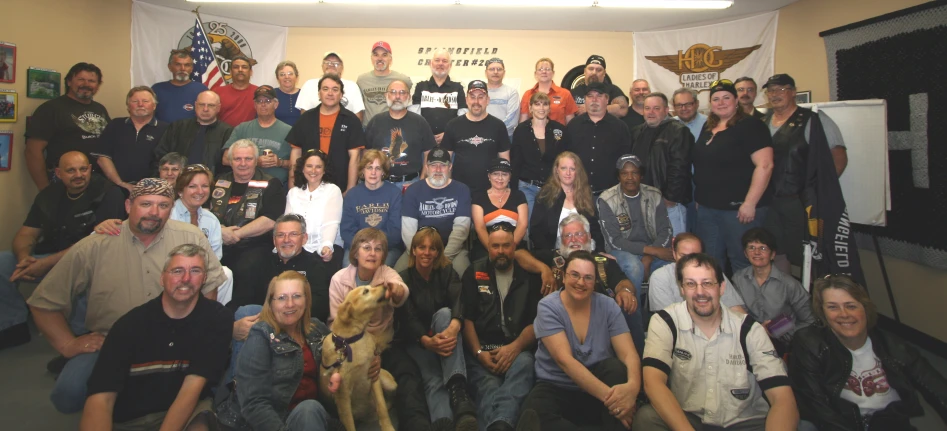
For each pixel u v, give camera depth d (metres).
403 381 2.92
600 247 4.07
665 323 2.60
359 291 2.49
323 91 4.49
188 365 2.39
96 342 2.75
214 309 2.45
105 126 4.93
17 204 4.73
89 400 2.23
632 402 2.59
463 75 7.08
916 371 2.48
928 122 4.08
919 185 4.18
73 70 4.76
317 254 3.88
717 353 2.51
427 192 4.18
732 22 6.42
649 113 4.71
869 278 4.79
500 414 2.75
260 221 3.94
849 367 2.51
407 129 4.64
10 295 4.00
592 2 5.86
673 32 6.86
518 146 4.68
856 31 4.81
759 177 4.02
